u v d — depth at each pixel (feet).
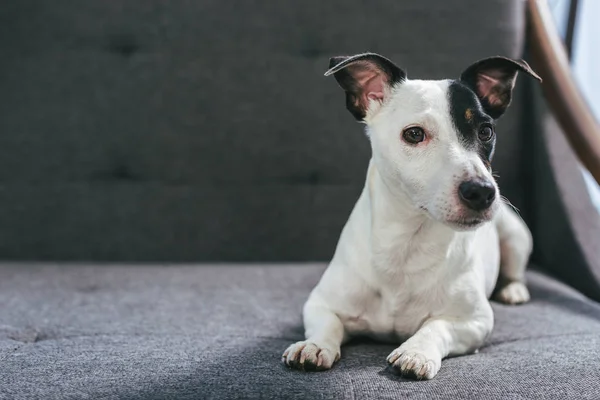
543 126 7.24
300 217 7.51
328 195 7.49
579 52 8.74
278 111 7.47
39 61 7.50
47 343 4.95
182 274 6.89
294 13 7.48
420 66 7.41
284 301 6.07
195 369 4.34
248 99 7.48
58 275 6.82
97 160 7.52
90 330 5.29
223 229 7.54
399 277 4.84
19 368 4.38
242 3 7.50
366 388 4.02
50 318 5.57
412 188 4.49
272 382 4.10
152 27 7.52
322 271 6.95
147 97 7.50
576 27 8.41
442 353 4.56
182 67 7.50
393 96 4.82
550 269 7.19
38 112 7.50
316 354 4.36
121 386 4.09
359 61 4.91
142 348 4.79
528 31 7.48
